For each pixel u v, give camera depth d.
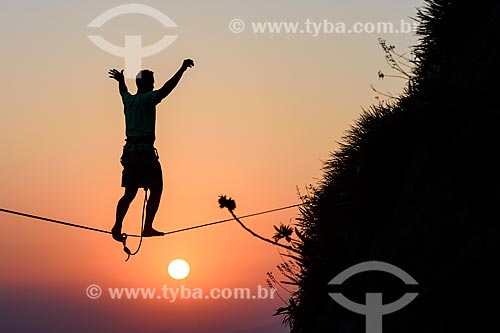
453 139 7.74
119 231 9.91
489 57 8.08
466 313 6.02
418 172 8.45
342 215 10.15
